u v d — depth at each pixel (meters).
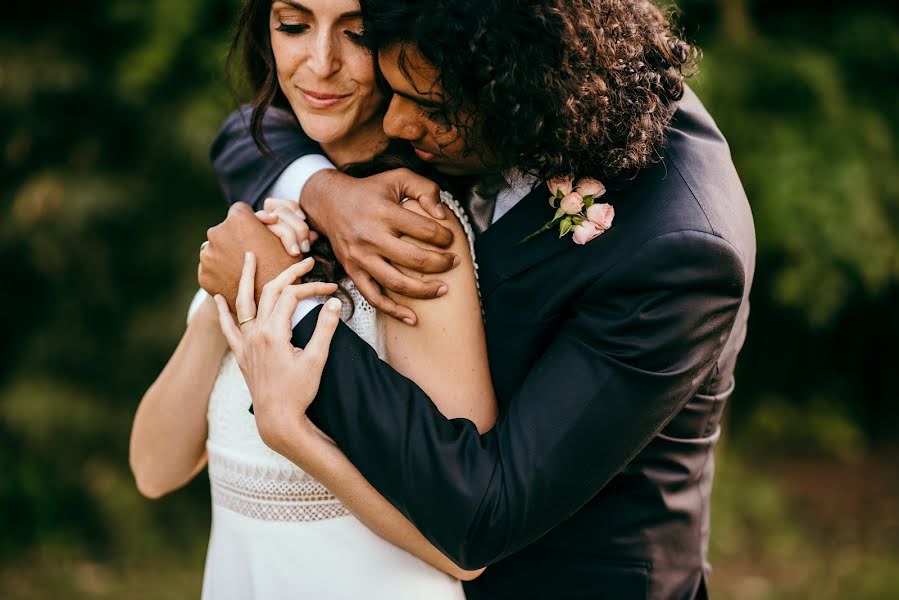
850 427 4.83
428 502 1.23
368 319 1.37
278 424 1.26
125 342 4.02
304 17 1.36
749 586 3.75
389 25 1.20
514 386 1.36
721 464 4.24
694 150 1.35
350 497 1.29
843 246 3.71
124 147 3.94
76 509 4.07
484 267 1.37
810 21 4.09
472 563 1.26
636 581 1.41
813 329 4.59
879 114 3.99
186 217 3.96
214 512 1.51
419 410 1.25
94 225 3.88
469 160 1.35
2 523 4.00
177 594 3.71
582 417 1.23
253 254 1.36
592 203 1.29
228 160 1.64
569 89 1.21
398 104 1.29
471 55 1.19
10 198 3.95
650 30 1.36
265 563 1.41
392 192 1.35
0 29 3.91
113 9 3.74
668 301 1.23
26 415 3.89
